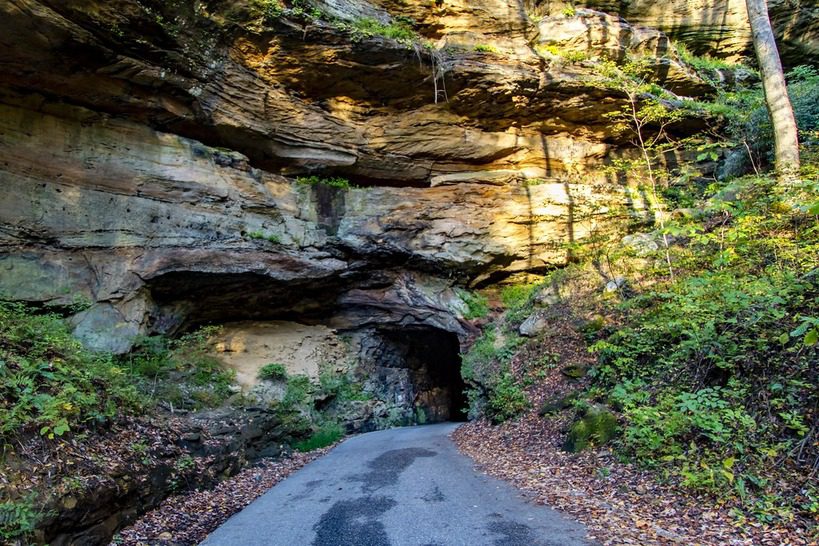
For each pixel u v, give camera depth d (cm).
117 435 653
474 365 1330
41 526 436
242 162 1198
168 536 557
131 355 987
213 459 786
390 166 1435
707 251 970
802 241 735
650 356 837
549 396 979
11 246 884
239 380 1180
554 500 582
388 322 1556
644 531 467
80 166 975
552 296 1307
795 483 477
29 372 593
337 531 548
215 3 1016
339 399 1433
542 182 1498
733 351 662
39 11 784
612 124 1502
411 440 1125
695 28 1720
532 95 1406
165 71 998
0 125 891
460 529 522
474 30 1422
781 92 998
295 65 1199
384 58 1240
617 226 1464
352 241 1367
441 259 1450
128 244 1016
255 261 1177
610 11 1691
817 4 1616
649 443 616
